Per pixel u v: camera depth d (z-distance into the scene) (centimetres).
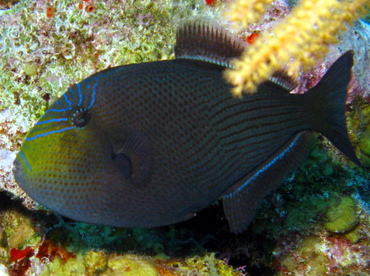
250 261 76
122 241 65
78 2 61
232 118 52
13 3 69
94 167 50
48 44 60
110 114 50
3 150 60
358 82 69
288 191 69
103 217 51
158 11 62
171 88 51
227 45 52
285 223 70
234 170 54
